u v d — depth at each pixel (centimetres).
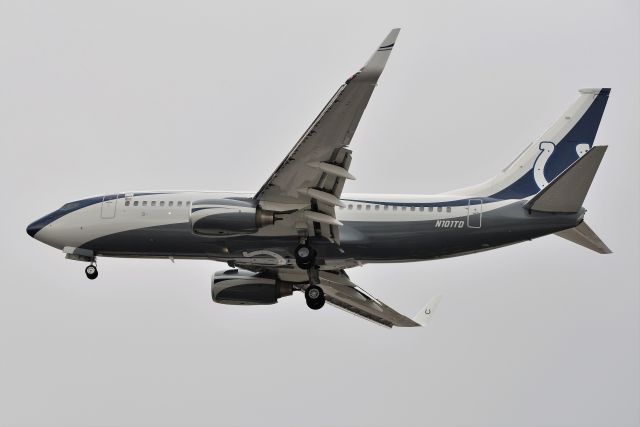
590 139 13550
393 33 10381
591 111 13588
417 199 13238
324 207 12394
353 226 13162
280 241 12962
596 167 12250
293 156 11544
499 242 13050
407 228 13088
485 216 13038
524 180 13425
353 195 13362
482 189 13412
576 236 13150
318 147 11381
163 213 13462
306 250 12900
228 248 13138
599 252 13188
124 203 13600
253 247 13050
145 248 13525
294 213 12525
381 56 10431
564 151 13525
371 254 13188
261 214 12500
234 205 12550
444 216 13088
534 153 13525
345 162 11519
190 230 13225
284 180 11950
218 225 12531
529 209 12900
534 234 12925
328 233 12825
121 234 13538
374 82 10588
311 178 11888
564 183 12444
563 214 12800
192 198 13488
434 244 13100
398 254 13188
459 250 13162
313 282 13112
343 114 10962
